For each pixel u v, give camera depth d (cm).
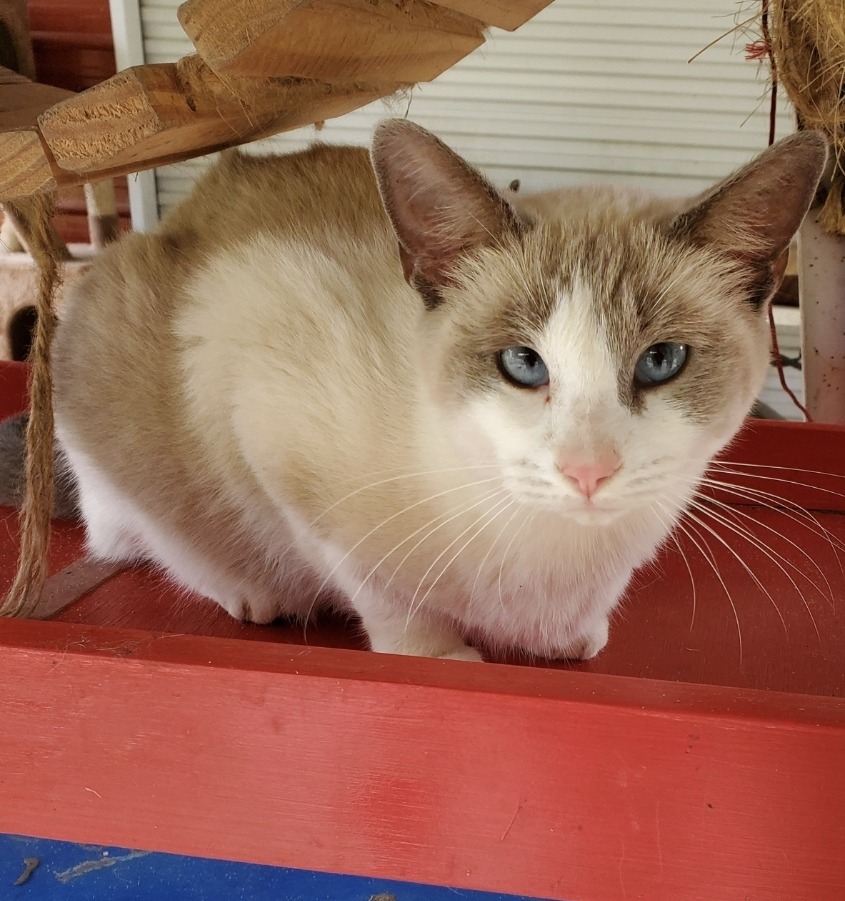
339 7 74
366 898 94
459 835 79
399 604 104
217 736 81
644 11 296
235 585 122
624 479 84
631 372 88
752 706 72
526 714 74
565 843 78
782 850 73
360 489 99
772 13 140
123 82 75
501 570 100
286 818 82
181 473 116
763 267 94
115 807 85
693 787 73
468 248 96
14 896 93
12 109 96
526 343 90
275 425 102
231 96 81
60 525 146
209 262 115
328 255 109
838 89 132
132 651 81
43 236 95
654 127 310
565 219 94
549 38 303
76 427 122
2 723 84
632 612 122
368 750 78
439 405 94
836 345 177
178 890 94
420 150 89
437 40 96
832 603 124
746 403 96
